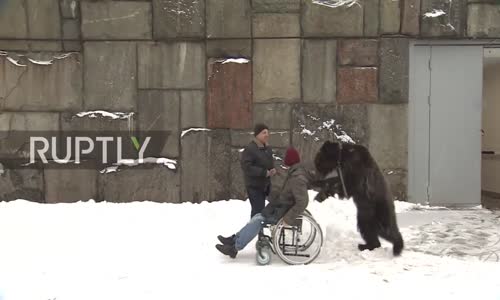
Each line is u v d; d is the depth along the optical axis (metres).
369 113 8.51
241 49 8.47
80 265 5.68
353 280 5.09
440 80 8.60
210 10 8.43
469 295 4.67
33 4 8.37
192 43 8.48
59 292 4.87
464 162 8.66
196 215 7.64
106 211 7.87
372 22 8.43
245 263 5.75
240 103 8.49
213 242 6.49
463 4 8.42
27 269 5.55
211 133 8.52
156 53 8.47
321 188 5.93
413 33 8.43
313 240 5.84
